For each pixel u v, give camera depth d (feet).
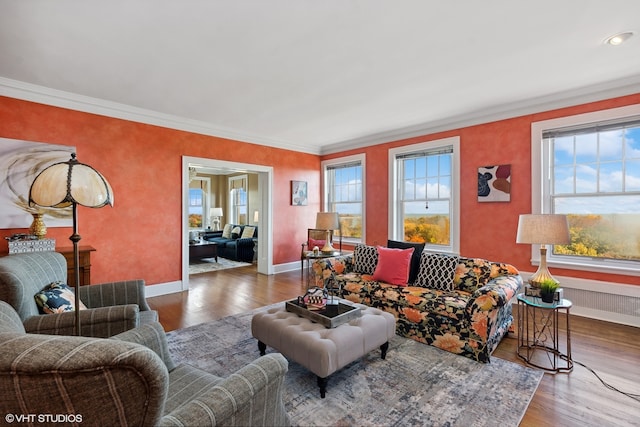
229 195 31.50
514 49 8.23
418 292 9.62
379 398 6.35
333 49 8.24
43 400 2.11
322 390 6.32
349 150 19.21
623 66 9.18
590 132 10.94
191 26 7.15
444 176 15.10
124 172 12.90
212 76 9.87
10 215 10.23
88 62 8.89
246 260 23.53
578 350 8.45
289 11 6.63
